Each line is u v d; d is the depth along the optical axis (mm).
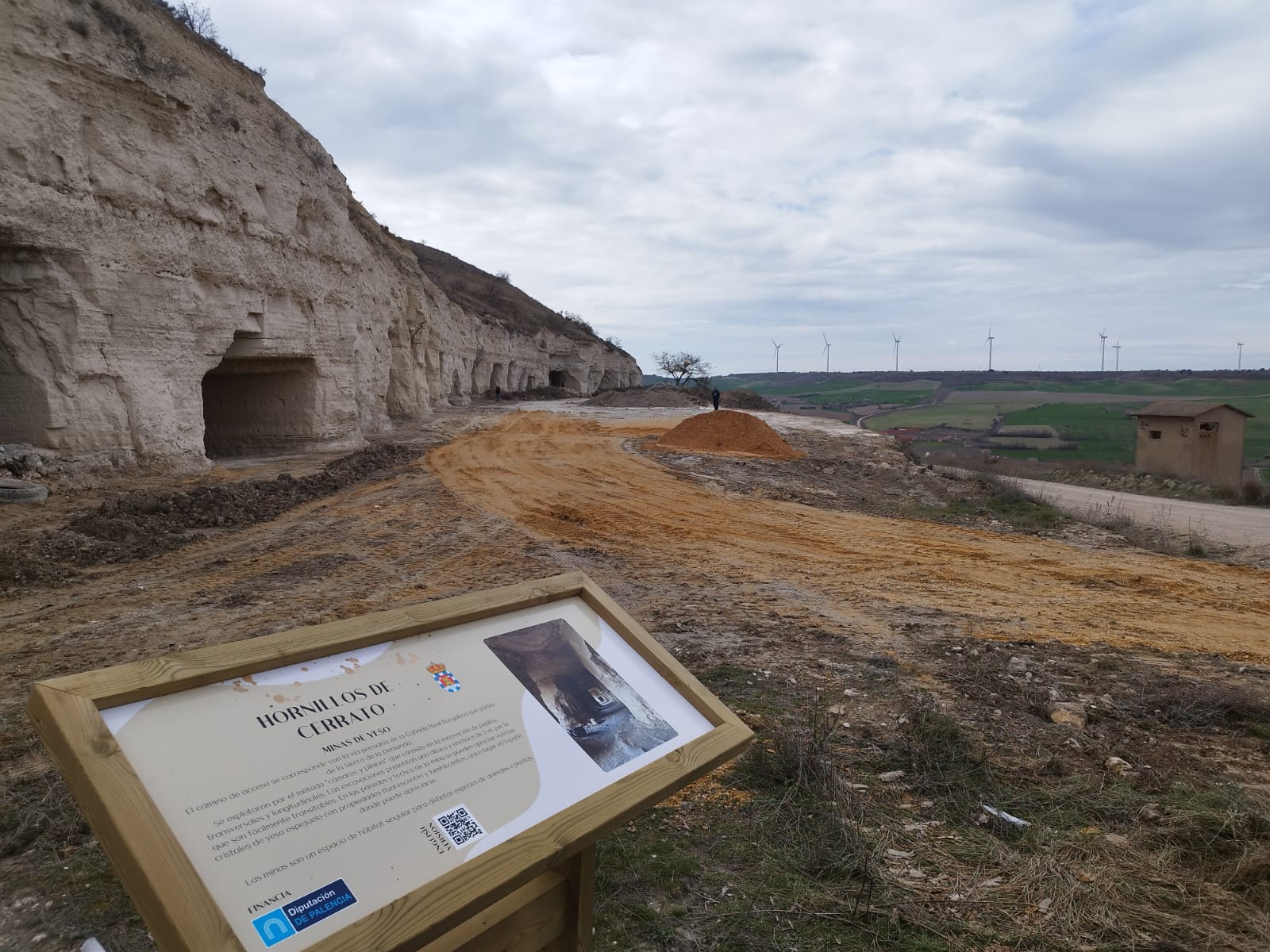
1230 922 3926
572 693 3201
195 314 20891
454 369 63031
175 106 20031
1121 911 4016
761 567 13375
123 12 19266
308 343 27125
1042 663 8273
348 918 2174
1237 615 11297
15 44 15828
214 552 13055
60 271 16859
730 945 3777
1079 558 15523
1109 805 5109
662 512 18844
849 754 5902
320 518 16312
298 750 2520
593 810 2738
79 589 10711
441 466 25547
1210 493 28766
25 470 15781
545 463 26969
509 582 11672
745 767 5641
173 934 1950
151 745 2330
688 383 118625
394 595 10766
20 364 16469
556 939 3064
